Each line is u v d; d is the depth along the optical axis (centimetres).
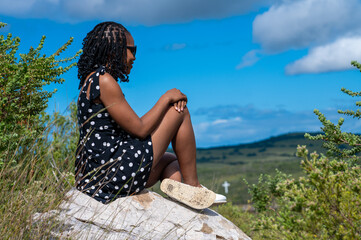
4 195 248
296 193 223
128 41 284
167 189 282
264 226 281
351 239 205
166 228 258
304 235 222
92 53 276
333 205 214
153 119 272
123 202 264
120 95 263
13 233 220
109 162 264
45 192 258
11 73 301
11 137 275
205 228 268
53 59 321
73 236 230
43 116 360
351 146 287
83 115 273
